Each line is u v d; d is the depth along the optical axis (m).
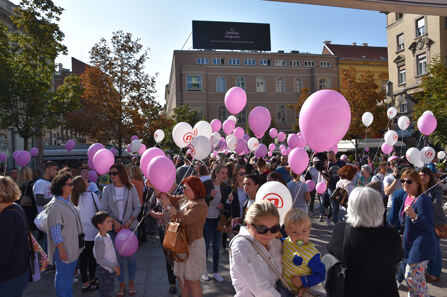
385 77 46.03
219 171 5.46
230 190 5.40
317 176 9.60
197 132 6.61
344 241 2.35
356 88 26.64
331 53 48.41
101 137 20.16
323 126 2.94
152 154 4.18
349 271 2.31
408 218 3.73
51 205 3.90
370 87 26.56
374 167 14.95
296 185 5.45
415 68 25.98
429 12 6.61
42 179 5.91
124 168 4.88
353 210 2.35
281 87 44.69
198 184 3.78
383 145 8.76
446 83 15.77
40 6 12.69
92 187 6.30
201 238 3.76
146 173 4.16
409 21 26.62
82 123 19.52
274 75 44.44
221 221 5.05
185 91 41.16
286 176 7.68
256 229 2.30
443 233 4.16
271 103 44.12
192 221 3.65
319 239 7.29
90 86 19.67
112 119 19.97
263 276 2.28
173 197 4.27
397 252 2.29
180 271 3.73
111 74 19.92
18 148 18.52
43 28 12.77
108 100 19.81
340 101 2.96
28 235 3.18
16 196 2.96
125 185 4.91
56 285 3.89
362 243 2.27
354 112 26.25
